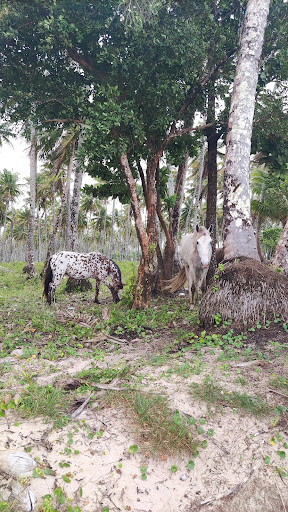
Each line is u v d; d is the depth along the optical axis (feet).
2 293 42.01
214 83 31.73
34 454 9.80
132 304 28.86
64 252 32.32
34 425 10.90
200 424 11.22
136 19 22.41
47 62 27.66
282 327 17.81
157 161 28.53
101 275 32.76
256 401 11.93
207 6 26.08
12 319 25.09
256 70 23.95
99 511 8.71
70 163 59.26
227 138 23.93
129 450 10.09
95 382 13.69
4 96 27.35
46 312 26.81
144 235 27.68
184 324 22.77
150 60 25.48
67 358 17.15
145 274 27.73
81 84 29.19
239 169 22.94
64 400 12.35
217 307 19.79
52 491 8.99
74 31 23.93
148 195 28.68
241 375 13.94
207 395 12.29
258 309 18.74
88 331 21.67
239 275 19.79
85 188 35.35
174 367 14.99
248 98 23.44
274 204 52.44
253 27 23.94
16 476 9.09
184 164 39.86
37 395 12.16
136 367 15.30
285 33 27.58
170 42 23.67
